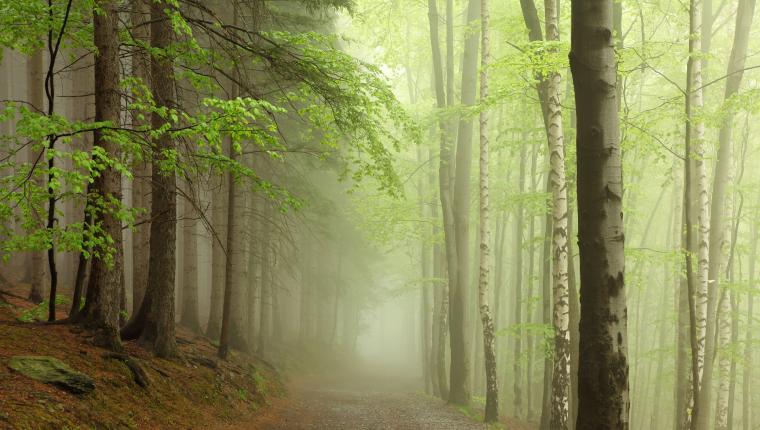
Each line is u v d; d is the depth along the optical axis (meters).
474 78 18.94
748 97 11.15
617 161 5.82
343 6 15.23
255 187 9.72
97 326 9.17
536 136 18.50
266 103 7.62
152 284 11.61
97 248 8.94
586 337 5.78
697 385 9.90
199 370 11.93
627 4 13.18
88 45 9.21
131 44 9.55
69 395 6.92
